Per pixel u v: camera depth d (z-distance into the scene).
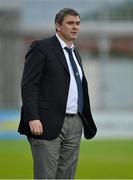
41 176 12.52
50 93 12.57
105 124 53.69
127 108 74.19
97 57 74.75
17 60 68.69
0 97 67.31
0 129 54.50
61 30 12.84
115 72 74.81
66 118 12.66
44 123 12.46
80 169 30.58
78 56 13.28
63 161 12.97
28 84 12.44
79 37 72.69
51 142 12.46
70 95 12.66
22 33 69.81
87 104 13.05
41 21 71.56
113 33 72.25
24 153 39.88
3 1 67.69
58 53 12.71
